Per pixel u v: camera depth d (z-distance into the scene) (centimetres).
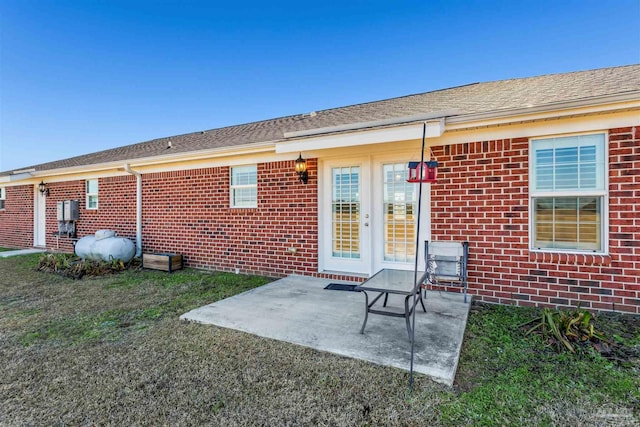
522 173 451
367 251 581
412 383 255
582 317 349
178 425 215
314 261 620
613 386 251
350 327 371
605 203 412
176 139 1146
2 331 382
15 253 1017
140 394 251
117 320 417
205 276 675
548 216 446
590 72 636
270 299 484
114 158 945
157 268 736
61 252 1022
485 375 270
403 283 350
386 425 212
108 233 834
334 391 250
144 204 847
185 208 780
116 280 645
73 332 378
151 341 348
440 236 506
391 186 560
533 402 232
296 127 744
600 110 398
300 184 631
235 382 265
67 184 1021
